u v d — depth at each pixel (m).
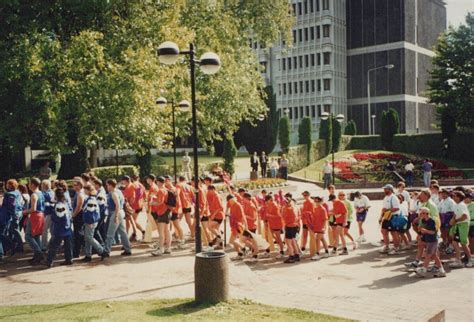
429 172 38.59
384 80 85.06
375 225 22.14
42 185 14.66
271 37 45.62
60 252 15.55
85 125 24.09
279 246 15.86
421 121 88.62
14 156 37.91
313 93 87.19
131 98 24.16
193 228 17.56
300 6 88.12
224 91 36.34
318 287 11.69
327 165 38.09
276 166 41.56
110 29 26.50
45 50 23.17
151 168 35.34
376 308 9.73
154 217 15.19
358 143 59.88
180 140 68.19
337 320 8.68
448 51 57.50
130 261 14.09
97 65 24.91
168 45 11.05
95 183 15.04
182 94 30.33
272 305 9.70
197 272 9.73
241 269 13.46
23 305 9.76
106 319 8.38
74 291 10.98
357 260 14.98
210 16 37.06
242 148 76.31
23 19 25.19
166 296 10.46
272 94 56.91
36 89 22.88
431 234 12.64
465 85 56.03
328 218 16.03
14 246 15.02
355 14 87.88
